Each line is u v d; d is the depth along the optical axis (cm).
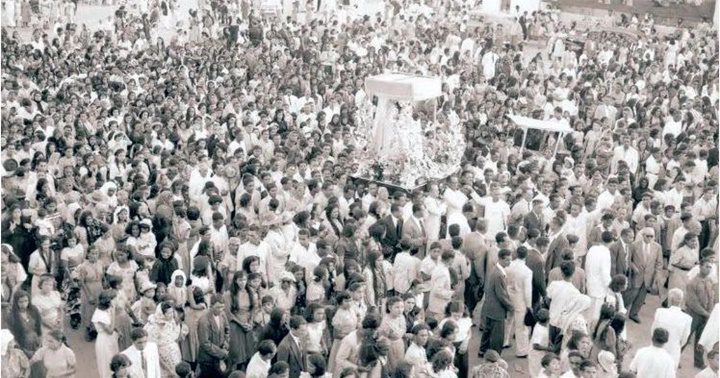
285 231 1102
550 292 941
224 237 1104
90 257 1023
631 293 1146
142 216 1152
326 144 1498
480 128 1752
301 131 1636
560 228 1133
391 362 848
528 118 1806
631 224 1289
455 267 1057
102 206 1159
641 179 1430
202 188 1287
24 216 1077
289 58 2422
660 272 1206
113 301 864
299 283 984
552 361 762
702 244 1321
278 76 2097
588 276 1022
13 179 1216
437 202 1252
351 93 1994
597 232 1147
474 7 3784
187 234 1108
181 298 933
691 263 1120
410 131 1536
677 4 3475
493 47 2850
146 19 2853
